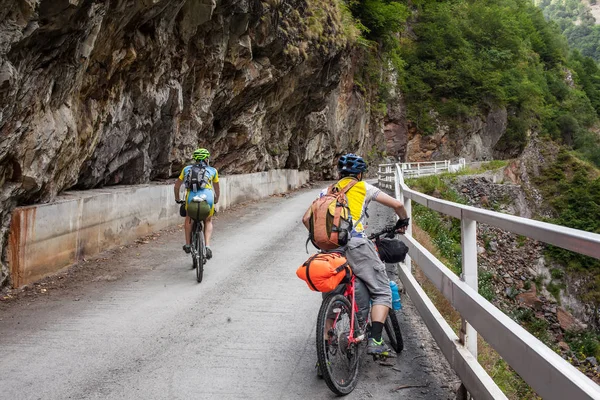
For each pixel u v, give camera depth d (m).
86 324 5.17
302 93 23.09
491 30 66.44
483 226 19.64
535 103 69.00
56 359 4.26
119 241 9.31
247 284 6.78
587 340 15.88
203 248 6.95
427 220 13.72
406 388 3.75
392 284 4.34
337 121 33.25
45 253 6.96
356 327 3.83
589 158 72.06
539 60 86.62
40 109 6.30
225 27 12.76
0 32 4.86
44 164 6.60
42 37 5.66
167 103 11.42
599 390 1.76
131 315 5.46
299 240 10.21
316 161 31.69
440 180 25.94
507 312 16.73
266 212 14.98
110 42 7.88
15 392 3.65
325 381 3.56
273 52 16.66
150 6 8.19
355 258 3.83
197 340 4.71
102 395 3.61
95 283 6.81
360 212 3.83
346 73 33.47
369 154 44.25
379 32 42.47
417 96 53.25
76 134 7.47
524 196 28.83
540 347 2.22
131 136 10.35
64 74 6.52
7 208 6.25
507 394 4.29
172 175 13.77
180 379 3.88
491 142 58.88
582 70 101.06
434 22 58.56
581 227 28.09
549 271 18.55
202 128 14.82
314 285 3.50
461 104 53.66
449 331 3.91
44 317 5.39
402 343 4.39
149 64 9.78
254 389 3.72
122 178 10.95
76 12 5.90
